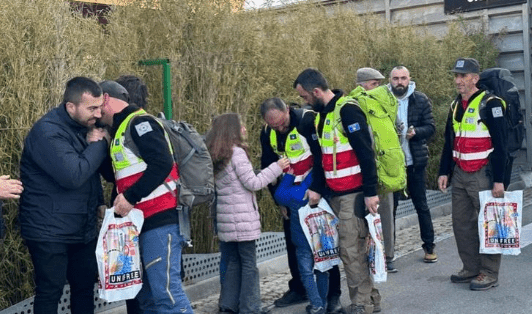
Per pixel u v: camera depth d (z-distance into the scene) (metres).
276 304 5.24
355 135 4.47
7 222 4.30
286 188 4.84
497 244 5.29
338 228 4.67
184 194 3.82
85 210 3.80
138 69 5.67
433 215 8.59
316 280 4.89
